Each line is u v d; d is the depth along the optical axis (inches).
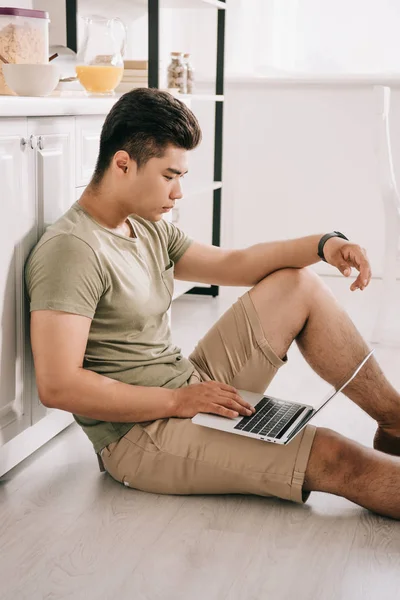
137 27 132.7
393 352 111.0
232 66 157.5
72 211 64.4
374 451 63.3
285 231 160.2
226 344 71.5
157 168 62.6
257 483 63.6
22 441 72.5
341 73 154.0
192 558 58.1
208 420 63.7
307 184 157.3
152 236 69.8
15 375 69.1
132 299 65.0
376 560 58.3
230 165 159.2
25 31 72.2
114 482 69.8
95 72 88.1
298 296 70.4
